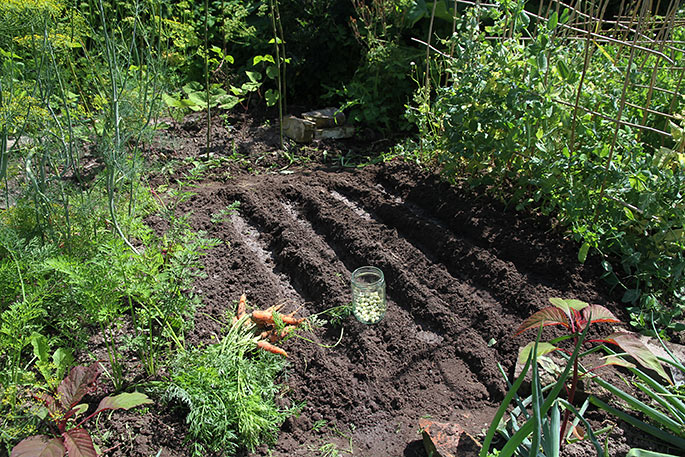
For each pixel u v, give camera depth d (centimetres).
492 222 414
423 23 646
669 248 356
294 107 643
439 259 402
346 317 350
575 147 395
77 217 344
